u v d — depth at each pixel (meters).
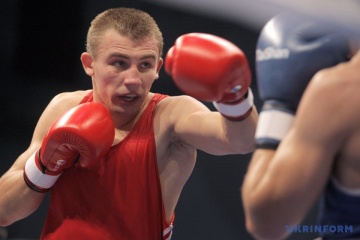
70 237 7.08
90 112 6.88
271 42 5.06
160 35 7.30
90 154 6.75
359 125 4.44
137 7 14.31
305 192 4.52
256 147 5.05
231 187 14.28
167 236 7.37
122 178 7.08
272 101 5.05
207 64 5.53
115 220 7.05
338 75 4.54
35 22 15.30
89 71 7.48
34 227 14.57
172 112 7.20
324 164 4.51
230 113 6.12
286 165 4.53
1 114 15.33
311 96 4.57
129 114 7.22
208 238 14.27
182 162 7.34
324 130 4.47
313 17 3.61
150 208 7.09
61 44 15.30
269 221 4.62
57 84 15.36
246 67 5.67
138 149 7.12
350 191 4.65
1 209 7.41
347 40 4.84
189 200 14.36
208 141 6.71
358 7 3.78
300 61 4.89
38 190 7.19
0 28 15.26
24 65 15.38
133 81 6.89
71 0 15.14
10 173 7.50
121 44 6.89
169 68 5.96
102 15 7.27
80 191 7.14
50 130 6.82
